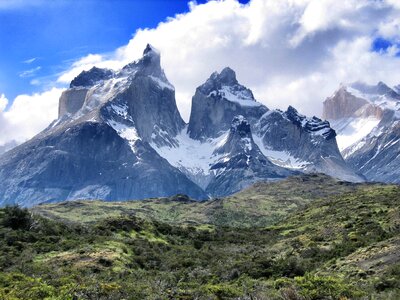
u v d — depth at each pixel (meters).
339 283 61.06
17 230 108.12
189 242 137.62
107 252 95.31
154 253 107.50
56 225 119.94
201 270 93.75
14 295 58.81
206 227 177.12
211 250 124.69
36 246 99.19
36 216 121.44
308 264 95.44
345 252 97.81
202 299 60.56
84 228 127.56
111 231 128.00
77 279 73.00
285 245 128.12
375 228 117.50
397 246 86.00
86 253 93.50
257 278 88.56
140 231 133.88
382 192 192.00
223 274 90.75
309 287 59.12
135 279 79.19
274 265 93.19
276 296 58.19
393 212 132.00
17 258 88.50
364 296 57.09
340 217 148.25
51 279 71.88
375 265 79.44
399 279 65.25
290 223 178.88
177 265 100.56
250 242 143.88
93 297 59.12
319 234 130.75
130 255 101.38
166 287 68.62
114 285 62.78
